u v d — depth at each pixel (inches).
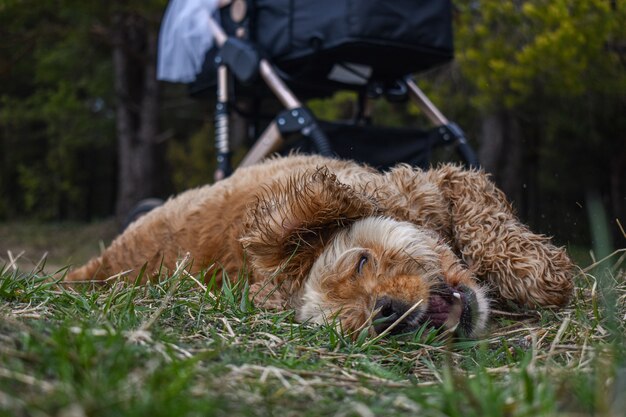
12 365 76.2
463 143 249.0
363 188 149.3
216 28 258.5
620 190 624.4
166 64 279.7
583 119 581.6
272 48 243.0
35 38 625.6
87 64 812.0
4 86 978.1
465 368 111.1
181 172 860.0
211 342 103.3
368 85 252.4
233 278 156.8
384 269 124.3
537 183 716.7
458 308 122.4
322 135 220.8
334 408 77.5
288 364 97.6
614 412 69.7
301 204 132.6
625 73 393.1
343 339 115.1
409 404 79.0
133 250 189.8
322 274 128.8
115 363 78.4
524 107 565.0
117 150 1155.9
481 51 406.0
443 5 234.7
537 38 354.9
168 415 64.2
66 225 968.3
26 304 120.1
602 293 139.5
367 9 219.1
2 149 1212.5
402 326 119.3
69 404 65.7
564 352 110.9
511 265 149.5
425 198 156.6
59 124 954.1
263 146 234.8
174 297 133.5
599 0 331.9
